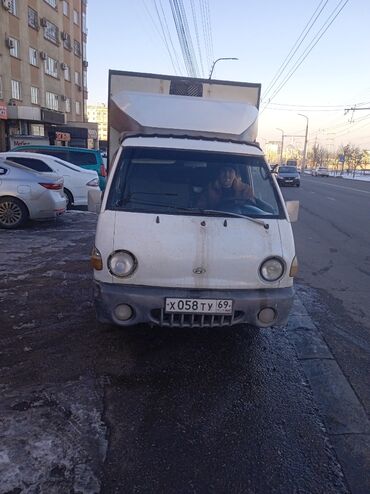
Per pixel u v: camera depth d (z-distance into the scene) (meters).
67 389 3.21
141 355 3.78
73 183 12.09
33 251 7.26
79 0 43.25
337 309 5.25
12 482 2.31
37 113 28.83
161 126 4.36
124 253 3.34
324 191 26.41
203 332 4.29
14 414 2.87
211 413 3.01
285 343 4.20
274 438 2.78
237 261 3.41
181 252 3.37
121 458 2.52
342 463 2.60
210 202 3.78
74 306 4.82
